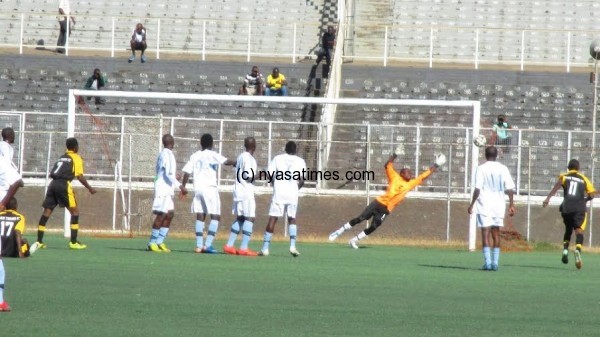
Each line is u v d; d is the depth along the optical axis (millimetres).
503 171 70188
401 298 50344
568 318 44250
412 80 148875
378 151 122438
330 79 137125
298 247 96188
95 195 117062
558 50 168750
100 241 95938
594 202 117625
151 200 113938
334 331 38781
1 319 39500
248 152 78625
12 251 69125
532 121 143875
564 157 125312
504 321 42812
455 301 49656
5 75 149375
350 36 165375
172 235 109000
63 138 124375
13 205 69562
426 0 174125
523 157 125062
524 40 169500
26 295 47625
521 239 105500
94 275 58125
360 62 161625
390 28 167625
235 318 41594
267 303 46781
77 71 150875
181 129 122312
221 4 173625
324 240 109562
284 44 166375
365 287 55375
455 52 167625
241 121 116812
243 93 141750
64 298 46781
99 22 170250
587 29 172000
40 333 36500
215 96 96500
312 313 43719
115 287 51906
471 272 68062
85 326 38438
